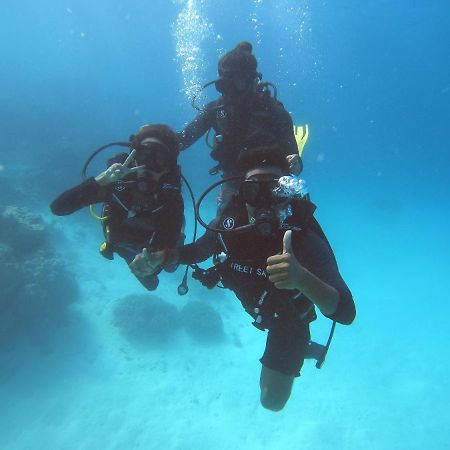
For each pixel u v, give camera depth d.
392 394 8.98
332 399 8.81
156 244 3.31
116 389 8.43
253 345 10.58
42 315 9.22
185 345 10.00
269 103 4.22
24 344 8.85
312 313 2.88
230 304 12.29
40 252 10.27
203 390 8.78
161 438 7.48
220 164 4.67
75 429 7.44
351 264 16.23
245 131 4.20
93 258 12.52
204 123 4.50
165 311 10.46
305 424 8.13
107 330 9.84
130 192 3.16
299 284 1.83
